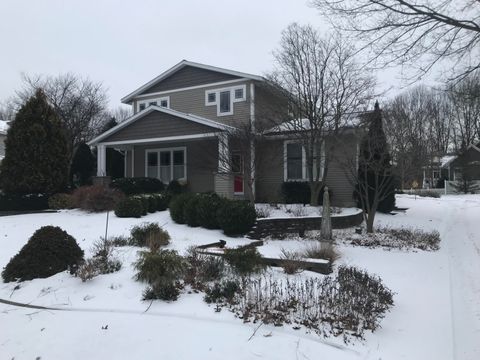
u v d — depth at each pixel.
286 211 13.97
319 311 5.29
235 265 6.67
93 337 4.85
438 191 38.59
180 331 4.87
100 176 19.30
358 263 8.55
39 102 16.36
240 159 15.36
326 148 14.73
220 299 5.68
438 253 9.78
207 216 11.38
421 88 43.69
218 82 20.41
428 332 5.08
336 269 7.73
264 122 15.87
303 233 12.12
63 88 32.66
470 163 39.25
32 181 15.61
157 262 6.09
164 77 21.98
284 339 4.65
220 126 16.42
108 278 6.56
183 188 19.72
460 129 46.09
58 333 5.00
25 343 4.82
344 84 14.38
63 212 14.77
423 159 15.41
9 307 5.94
